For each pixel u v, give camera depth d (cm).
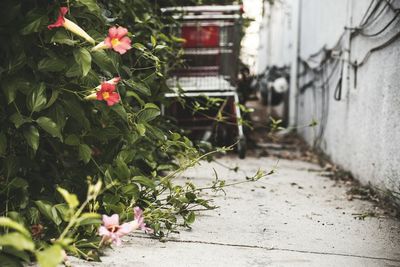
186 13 646
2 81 255
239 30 752
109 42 264
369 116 534
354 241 345
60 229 277
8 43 262
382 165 488
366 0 552
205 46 761
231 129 771
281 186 533
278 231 359
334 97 694
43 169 313
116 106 283
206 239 329
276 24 1395
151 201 346
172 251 301
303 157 782
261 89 1602
